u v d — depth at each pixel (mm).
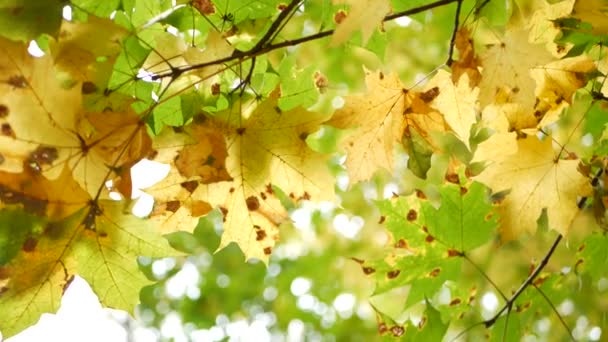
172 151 1488
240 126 1509
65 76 1441
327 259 3443
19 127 1425
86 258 1467
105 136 1443
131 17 1570
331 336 3604
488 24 1530
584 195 1551
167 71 1495
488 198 1625
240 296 3615
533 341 2023
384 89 1521
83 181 1445
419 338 1616
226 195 1517
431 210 1624
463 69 1505
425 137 1532
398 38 2439
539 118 1553
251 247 1533
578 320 2041
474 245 1637
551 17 1552
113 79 1486
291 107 1580
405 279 1639
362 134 1527
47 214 1442
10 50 1413
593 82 1596
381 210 1624
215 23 1569
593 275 1711
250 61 1569
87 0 1520
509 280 1961
